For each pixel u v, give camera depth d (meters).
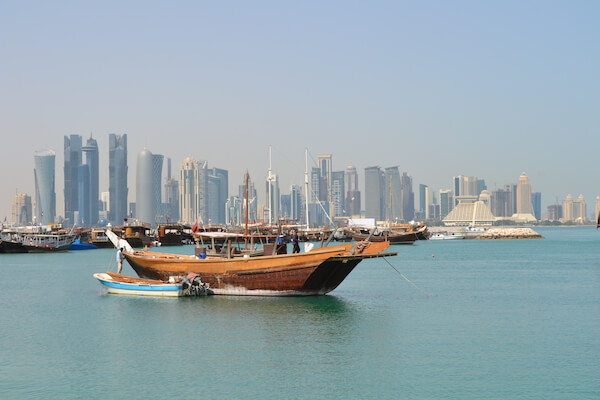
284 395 29.89
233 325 45.16
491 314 51.31
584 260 125.75
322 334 42.47
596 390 30.72
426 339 41.31
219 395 29.95
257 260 55.78
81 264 109.12
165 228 197.88
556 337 42.28
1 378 32.78
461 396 29.83
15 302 57.78
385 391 30.47
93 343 40.19
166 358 36.31
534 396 29.86
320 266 53.72
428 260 127.50
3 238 151.12
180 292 57.66
